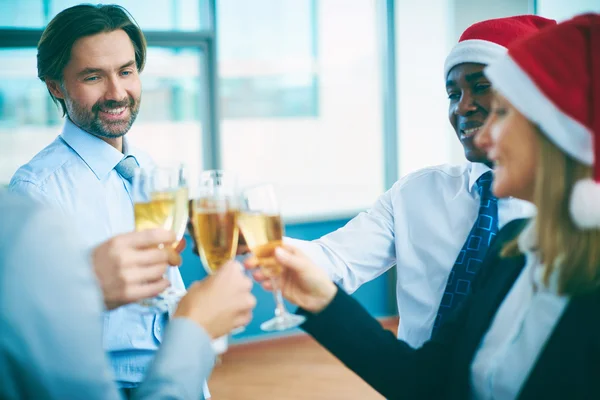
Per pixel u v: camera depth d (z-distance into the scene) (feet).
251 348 17.47
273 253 3.84
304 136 18.24
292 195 18.25
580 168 3.22
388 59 18.89
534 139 3.33
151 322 5.44
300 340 18.06
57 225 2.56
